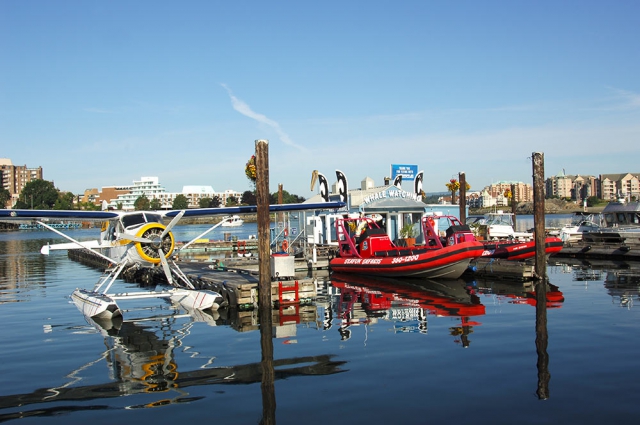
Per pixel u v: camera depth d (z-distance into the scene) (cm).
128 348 1137
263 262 1502
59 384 889
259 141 1502
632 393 786
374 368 931
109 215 1772
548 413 716
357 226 2953
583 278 2162
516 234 3575
